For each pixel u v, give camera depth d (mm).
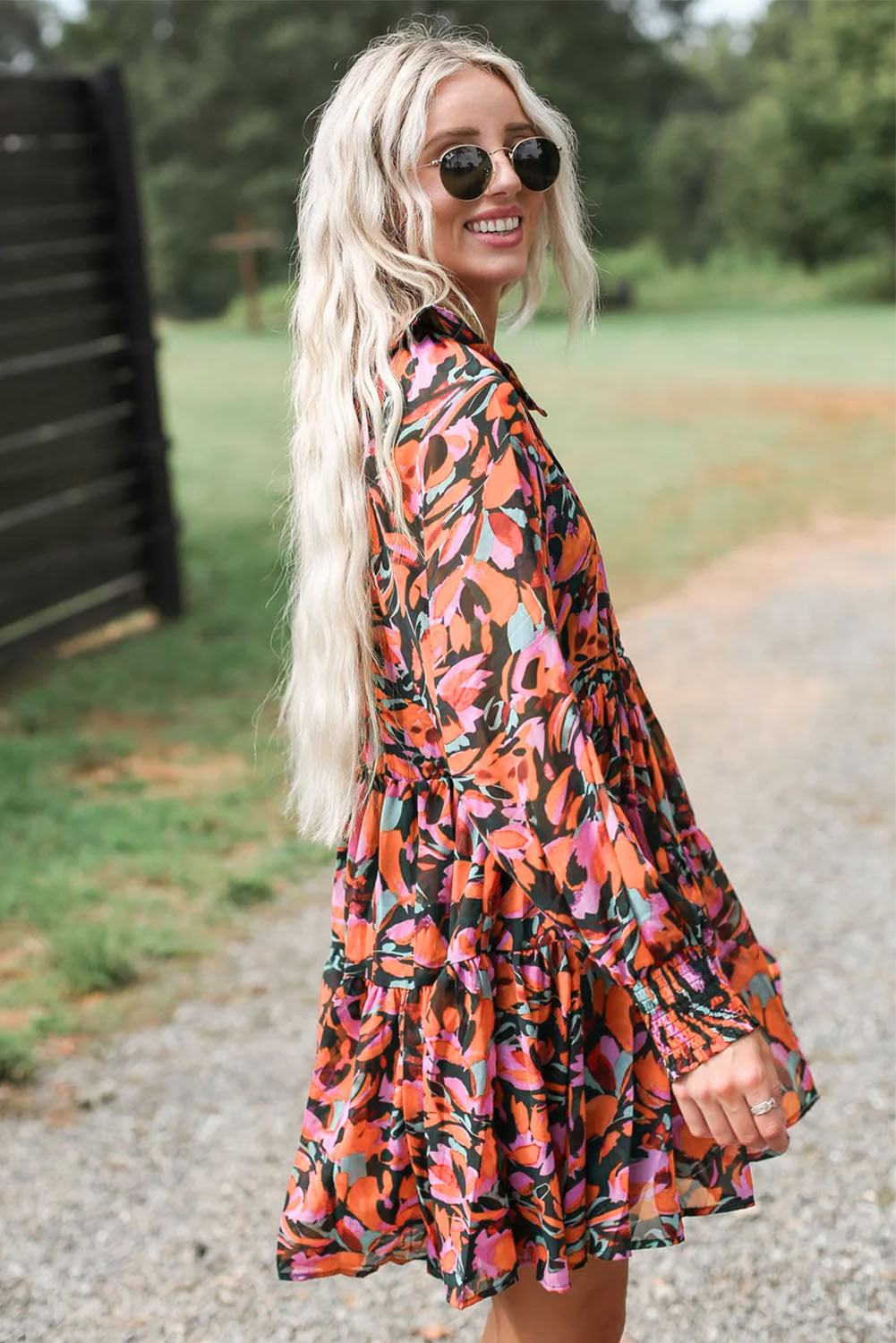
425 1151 1488
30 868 4406
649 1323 2324
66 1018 3496
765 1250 2492
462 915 1420
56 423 7215
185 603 8242
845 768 5191
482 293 1495
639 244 47031
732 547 9359
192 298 46625
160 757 5586
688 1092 1220
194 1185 2812
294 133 41500
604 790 1226
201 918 4086
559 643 1334
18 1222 2701
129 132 7539
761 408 15969
